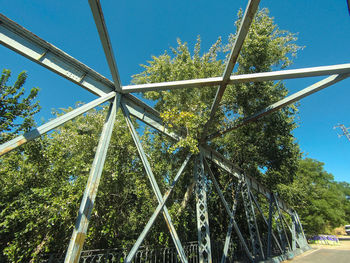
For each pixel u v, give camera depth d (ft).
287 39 26.03
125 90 13.82
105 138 11.67
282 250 29.89
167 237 21.02
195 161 21.13
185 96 28.99
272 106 17.79
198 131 21.12
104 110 29.04
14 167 17.76
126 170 23.57
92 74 13.12
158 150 28.37
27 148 18.52
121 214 23.93
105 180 21.70
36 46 11.14
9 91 19.13
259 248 24.20
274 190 36.22
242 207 36.37
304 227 70.85
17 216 14.29
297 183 45.50
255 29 24.22
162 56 34.17
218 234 33.42
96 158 10.68
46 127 9.42
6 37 10.23
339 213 71.67
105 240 21.76
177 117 18.81
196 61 32.42
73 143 24.23
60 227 16.53
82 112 11.19
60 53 11.76
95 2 7.14
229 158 39.99
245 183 27.25
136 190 23.56
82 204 9.24
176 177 17.08
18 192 16.66
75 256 8.20
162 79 33.45
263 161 37.17
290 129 33.65
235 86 26.53
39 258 15.01
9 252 13.47
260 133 34.14
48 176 19.04
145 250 18.70
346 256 31.50
